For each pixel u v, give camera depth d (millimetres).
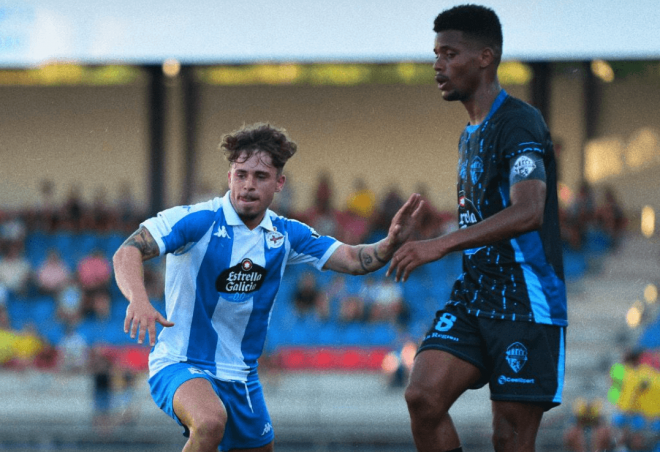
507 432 13172
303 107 67375
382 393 40188
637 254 57344
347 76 67062
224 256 13180
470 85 13180
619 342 48281
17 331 49469
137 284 12031
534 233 12945
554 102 64312
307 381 43812
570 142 64125
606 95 63844
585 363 45656
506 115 12883
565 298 13266
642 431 33781
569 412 37094
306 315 50094
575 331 49281
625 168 63656
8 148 68000
